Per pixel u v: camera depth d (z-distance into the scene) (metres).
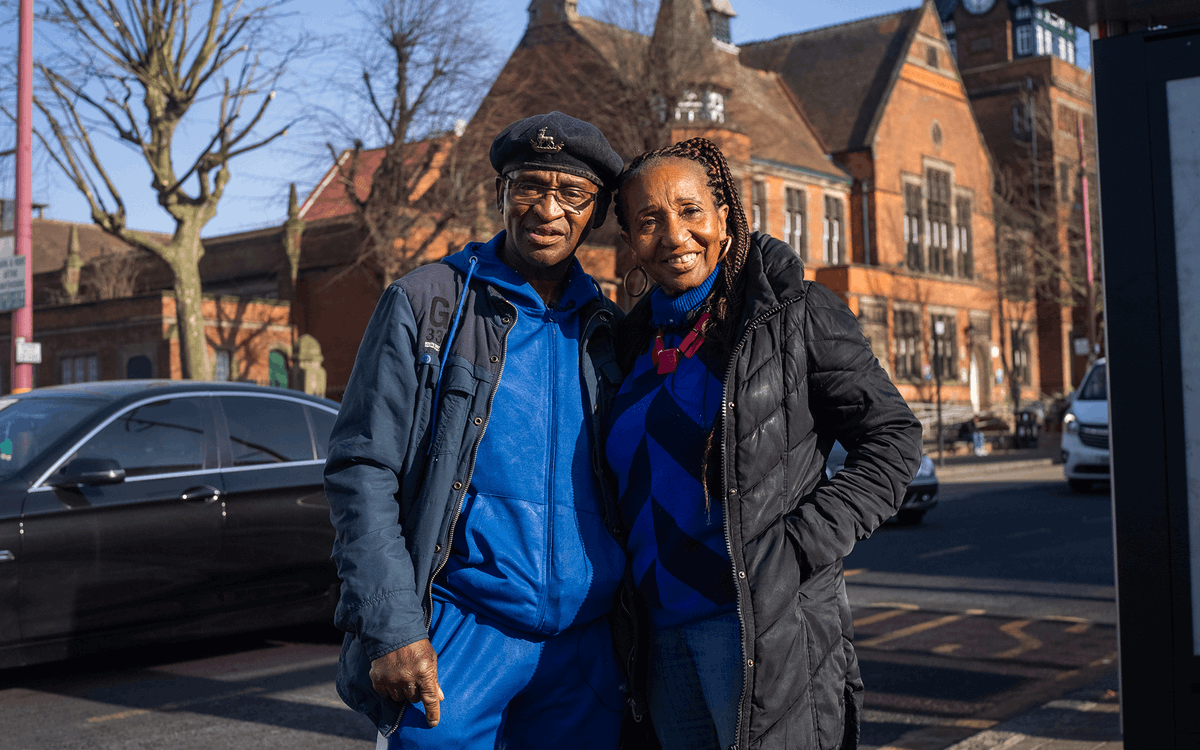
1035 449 34.75
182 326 23.64
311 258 35.16
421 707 1.97
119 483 5.48
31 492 5.22
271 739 4.49
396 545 1.95
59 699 5.18
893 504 2.01
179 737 4.52
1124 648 1.85
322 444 6.38
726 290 2.12
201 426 5.91
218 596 5.74
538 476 2.11
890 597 7.88
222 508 5.77
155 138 22.75
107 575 5.35
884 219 42.16
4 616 5.05
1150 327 1.85
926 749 4.15
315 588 6.13
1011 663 5.67
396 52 24.55
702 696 2.10
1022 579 8.56
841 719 2.03
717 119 31.41
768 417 1.98
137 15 22.06
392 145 25.58
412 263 27.11
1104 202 1.90
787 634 1.93
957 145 46.81
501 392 2.12
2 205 13.34
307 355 26.97
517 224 2.22
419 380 2.07
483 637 2.07
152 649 6.32
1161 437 1.84
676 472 2.09
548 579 2.08
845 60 45.19
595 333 2.28
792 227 39.16
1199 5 2.02
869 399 2.01
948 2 69.38
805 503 1.99
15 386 13.14
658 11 27.20
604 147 2.23
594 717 2.19
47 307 33.72
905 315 41.66
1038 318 53.88
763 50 48.00
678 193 2.12
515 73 32.38
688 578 2.07
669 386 2.13
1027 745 3.86
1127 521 1.86
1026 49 68.62
